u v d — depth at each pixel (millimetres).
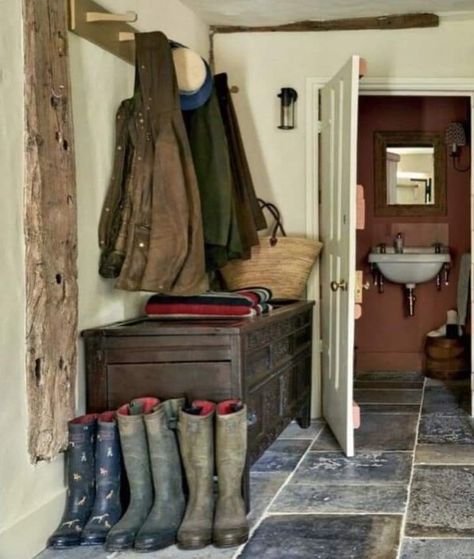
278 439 3410
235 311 2688
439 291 5285
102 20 2410
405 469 2873
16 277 1972
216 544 2080
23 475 2006
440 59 3807
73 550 2066
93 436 2207
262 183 3906
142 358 2375
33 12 2008
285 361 3064
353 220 3035
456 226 5238
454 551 2037
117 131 2592
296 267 3559
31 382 2027
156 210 2426
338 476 2791
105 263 2508
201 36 3725
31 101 2004
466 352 5020
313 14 3676
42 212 2045
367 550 2051
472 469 2859
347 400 3100
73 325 2234
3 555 1897
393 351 5359
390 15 3729
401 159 5262
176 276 2445
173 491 2211
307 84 3855
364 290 5344
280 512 2385
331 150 3496
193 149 2783
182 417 2205
